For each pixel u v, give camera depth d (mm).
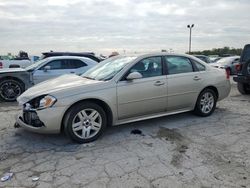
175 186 3090
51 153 4027
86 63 9812
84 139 4383
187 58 5598
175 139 4562
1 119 5895
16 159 3830
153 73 5043
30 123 4340
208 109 5922
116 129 5086
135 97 4770
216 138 4598
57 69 9344
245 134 4797
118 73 4711
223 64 17656
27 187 3094
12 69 8742
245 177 3287
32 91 4602
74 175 3352
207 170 3459
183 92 5387
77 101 4246
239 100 7902
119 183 3154
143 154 3953
